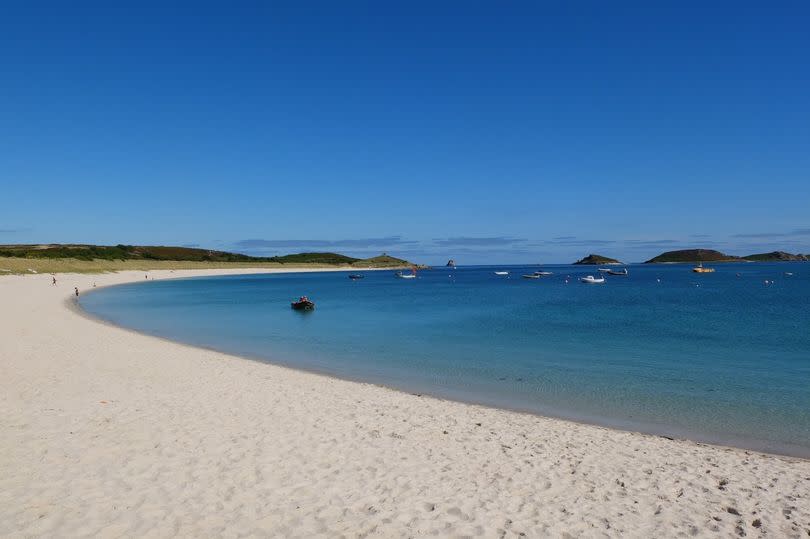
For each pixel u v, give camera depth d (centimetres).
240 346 2653
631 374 1970
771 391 1705
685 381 1848
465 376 1936
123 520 705
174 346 2427
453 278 15825
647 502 825
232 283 11388
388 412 1323
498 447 1076
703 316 4162
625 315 4278
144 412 1227
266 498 790
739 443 1205
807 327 3416
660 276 15100
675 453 1076
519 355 2389
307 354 2414
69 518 704
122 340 2520
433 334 3134
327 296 7100
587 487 879
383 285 10950
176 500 771
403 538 685
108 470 873
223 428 1125
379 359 2288
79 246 15075
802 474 966
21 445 976
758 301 5741
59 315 3559
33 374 1620
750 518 777
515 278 15600
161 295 6925
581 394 1667
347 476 888
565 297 6725
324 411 1304
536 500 820
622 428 1316
